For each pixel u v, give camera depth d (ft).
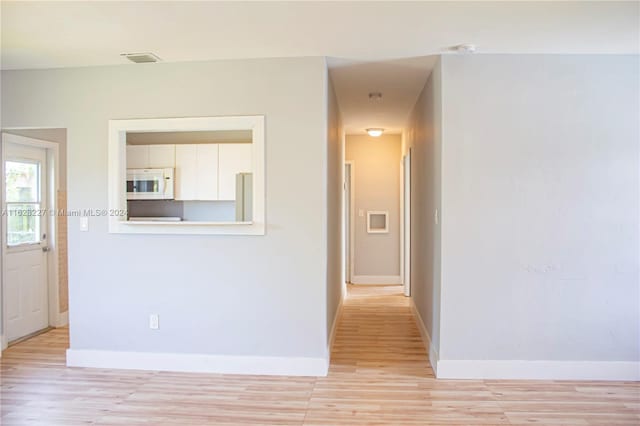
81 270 11.84
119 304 11.73
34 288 15.07
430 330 12.80
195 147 16.83
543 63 10.89
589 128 10.89
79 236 11.83
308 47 10.44
